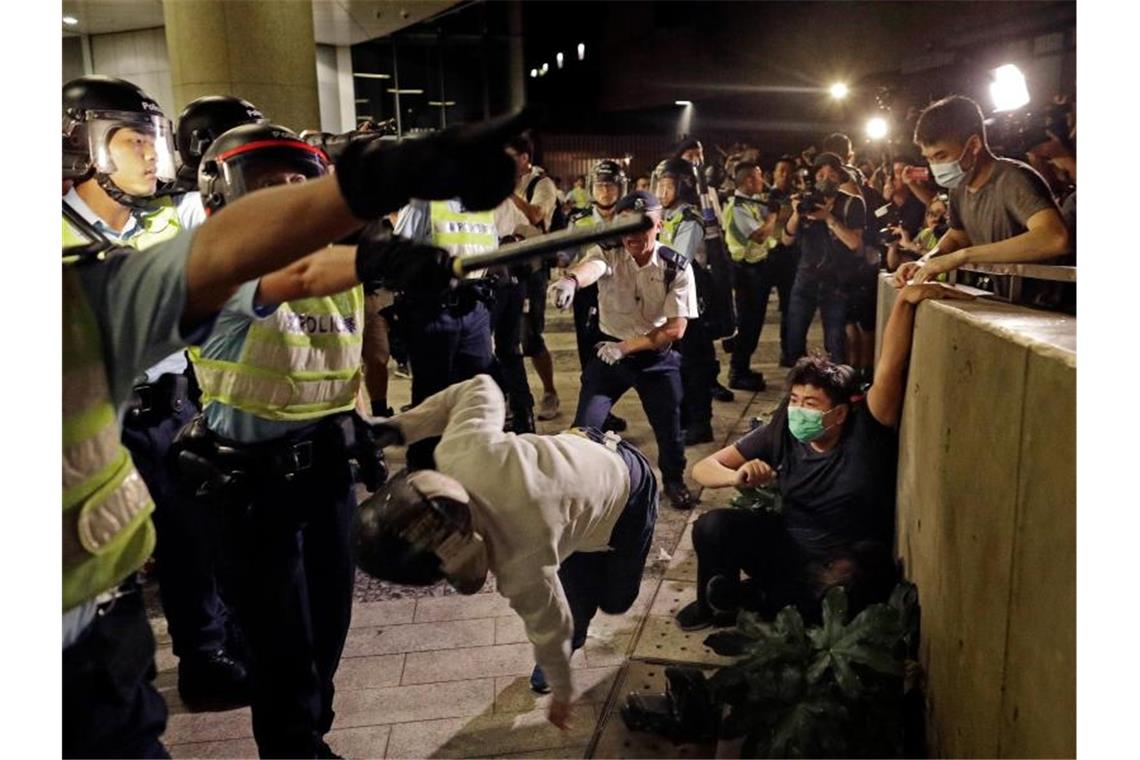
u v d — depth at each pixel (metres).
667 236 5.08
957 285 2.77
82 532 1.04
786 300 6.49
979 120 2.39
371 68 14.94
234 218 0.93
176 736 2.29
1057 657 1.19
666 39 17.12
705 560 2.71
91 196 2.18
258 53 6.55
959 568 1.72
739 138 15.19
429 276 1.09
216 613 2.48
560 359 7.16
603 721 2.27
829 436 2.60
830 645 2.01
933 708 1.91
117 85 2.15
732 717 1.97
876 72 10.84
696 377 4.68
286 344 1.72
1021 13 7.35
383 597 3.04
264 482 1.76
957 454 1.77
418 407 1.81
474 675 2.52
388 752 2.18
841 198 5.19
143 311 0.99
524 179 6.09
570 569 2.04
